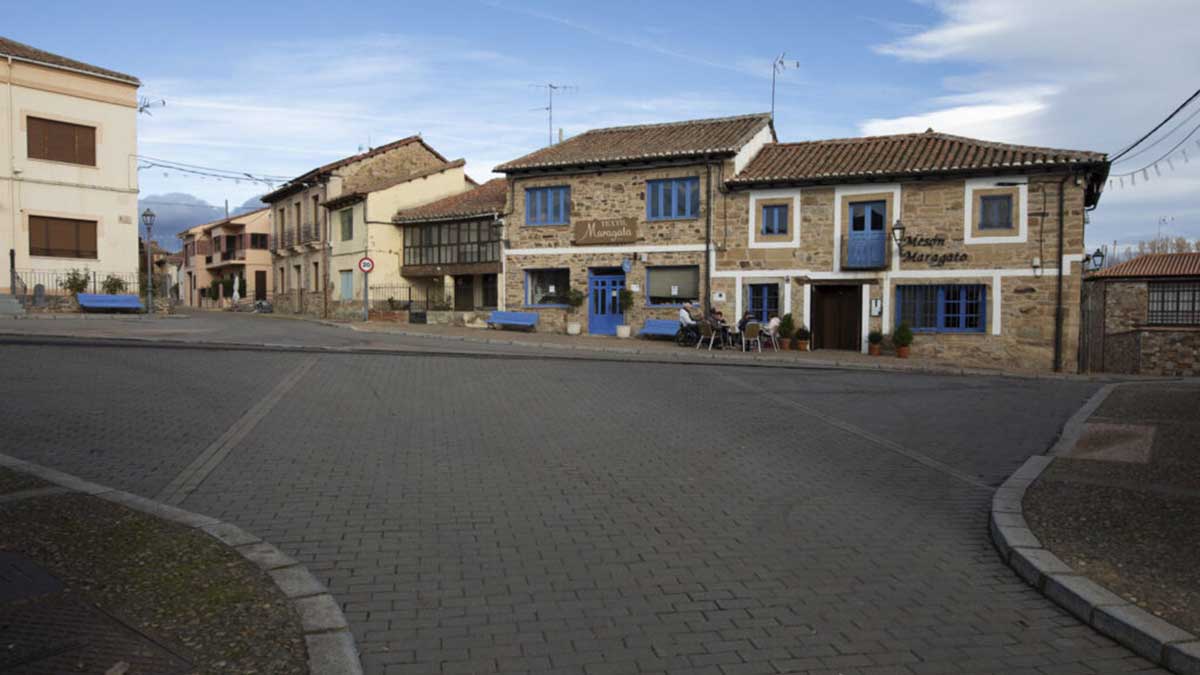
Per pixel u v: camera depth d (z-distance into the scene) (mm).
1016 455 8836
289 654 3527
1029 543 5238
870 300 24188
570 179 28281
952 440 9703
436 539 5445
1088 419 10727
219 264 56594
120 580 4250
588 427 9758
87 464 7027
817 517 6246
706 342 25359
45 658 3379
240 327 25016
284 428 9023
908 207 23703
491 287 32594
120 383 11477
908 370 19812
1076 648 3996
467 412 10539
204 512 5848
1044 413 12023
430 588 4586
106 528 5070
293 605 4039
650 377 14984
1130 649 3975
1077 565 4824
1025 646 4012
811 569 5062
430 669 3629
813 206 24844
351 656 3551
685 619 4254
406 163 38719
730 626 4180
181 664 3389
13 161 27641
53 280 28672
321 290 38438
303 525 5637
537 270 29281
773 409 11758
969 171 22703
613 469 7645
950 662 3828
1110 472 7324
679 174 26562
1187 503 6141
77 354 14375
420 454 8016
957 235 23172
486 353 18688
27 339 16594
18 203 27781
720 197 25969
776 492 6996
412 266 34469
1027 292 22469
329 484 6762
